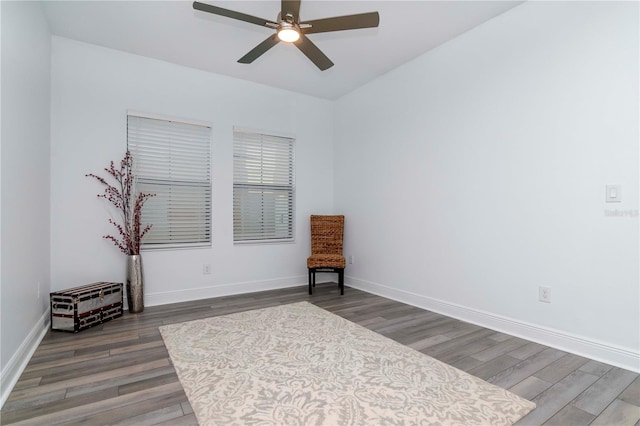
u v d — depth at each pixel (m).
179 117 3.79
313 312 3.37
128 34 3.14
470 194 3.07
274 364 2.19
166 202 3.77
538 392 1.85
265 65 3.79
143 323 3.02
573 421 1.60
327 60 2.66
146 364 2.20
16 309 2.07
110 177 3.43
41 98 2.79
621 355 2.17
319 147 4.86
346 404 1.72
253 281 4.29
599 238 2.26
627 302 2.14
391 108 3.94
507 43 2.77
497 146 2.85
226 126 4.09
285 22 2.17
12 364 1.97
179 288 3.79
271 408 1.69
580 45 2.34
